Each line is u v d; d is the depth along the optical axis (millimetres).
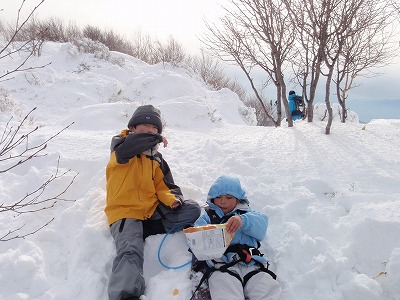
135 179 3277
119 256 2855
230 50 7027
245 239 3043
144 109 3510
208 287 2861
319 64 6188
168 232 3238
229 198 3211
